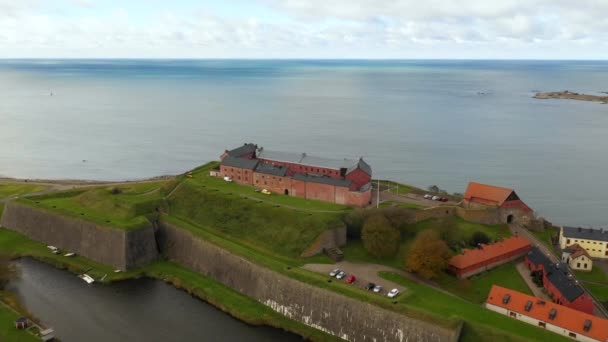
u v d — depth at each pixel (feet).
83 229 405.18
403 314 270.05
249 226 398.83
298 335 296.30
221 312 320.50
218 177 510.58
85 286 352.90
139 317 311.06
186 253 388.98
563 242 391.86
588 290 330.95
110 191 478.59
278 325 304.91
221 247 363.35
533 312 271.49
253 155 542.57
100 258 390.42
